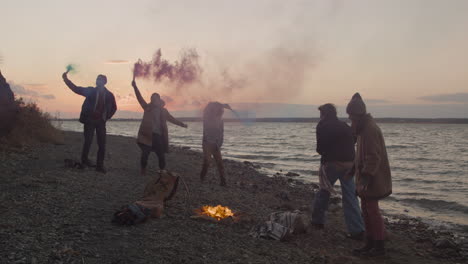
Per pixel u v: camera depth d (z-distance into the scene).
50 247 3.26
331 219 6.47
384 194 4.04
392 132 103.38
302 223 4.88
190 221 4.67
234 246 3.93
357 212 4.92
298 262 3.72
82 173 6.81
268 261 3.61
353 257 4.16
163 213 4.86
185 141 41.84
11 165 6.83
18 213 4.14
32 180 5.76
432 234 6.13
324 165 5.05
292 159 22.48
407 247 5.00
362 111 3.99
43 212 4.29
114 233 3.87
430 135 79.25
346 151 4.91
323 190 5.15
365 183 3.97
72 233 3.71
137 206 4.39
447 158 24.62
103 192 5.63
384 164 4.02
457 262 4.46
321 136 4.95
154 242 3.72
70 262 3.01
